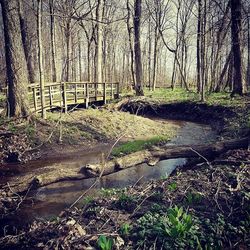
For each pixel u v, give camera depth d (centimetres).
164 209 596
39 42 1345
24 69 1366
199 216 571
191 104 2031
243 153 833
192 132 1558
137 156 850
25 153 1148
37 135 1266
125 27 4103
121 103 1983
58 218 636
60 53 3650
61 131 1289
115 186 857
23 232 609
